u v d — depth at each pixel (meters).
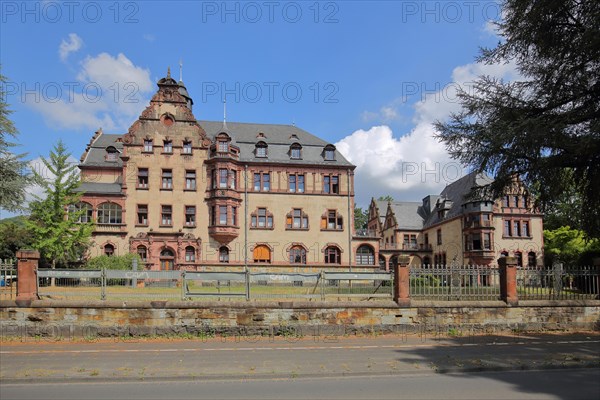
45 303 15.59
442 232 66.00
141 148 48.00
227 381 10.07
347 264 50.34
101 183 47.84
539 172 16.70
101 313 15.76
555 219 62.44
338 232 50.81
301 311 16.50
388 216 75.81
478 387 9.44
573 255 51.50
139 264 41.25
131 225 46.50
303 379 10.27
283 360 11.95
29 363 11.52
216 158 48.12
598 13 14.49
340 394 8.87
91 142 53.53
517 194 18.64
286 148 52.78
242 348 13.80
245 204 49.25
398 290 17.14
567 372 11.00
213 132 53.94
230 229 47.62
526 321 17.58
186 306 16.05
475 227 57.66
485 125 17.41
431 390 9.18
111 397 8.67
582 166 16.38
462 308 17.27
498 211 57.78
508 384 9.70
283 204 50.19
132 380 10.09
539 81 17.16
